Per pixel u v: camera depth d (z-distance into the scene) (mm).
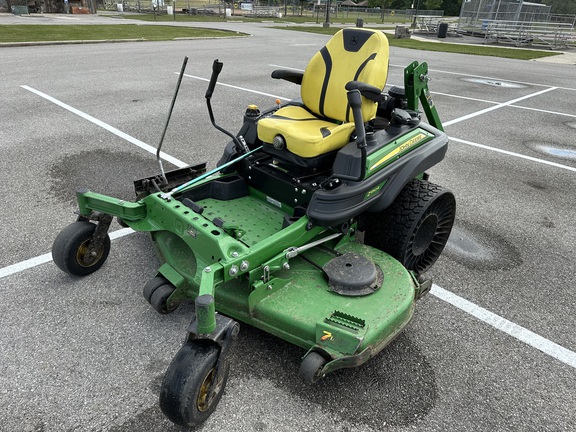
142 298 3115
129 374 2533
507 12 26266
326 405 2396
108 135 6262
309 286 2668
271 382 2514
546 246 4078
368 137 3016
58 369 2543
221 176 3422
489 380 2623
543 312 3219
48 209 4207
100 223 3141
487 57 17500
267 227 3092
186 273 2826
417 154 3207
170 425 2260
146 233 3889
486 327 3045
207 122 7031
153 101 8164
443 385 2570
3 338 2736
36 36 16625
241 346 2742
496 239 4156
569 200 5039
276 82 10359
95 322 2891
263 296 2574
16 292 3125
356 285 2598
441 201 3393
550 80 12883
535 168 5949
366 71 3352
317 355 2275
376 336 2363
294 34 23828
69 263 3115
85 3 33625
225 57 13891
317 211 2754
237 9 50312
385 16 58250
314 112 3734
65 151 5613
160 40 17688
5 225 3914
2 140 5895
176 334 2820
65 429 2215
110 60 12336
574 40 25672
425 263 3611
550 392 2566
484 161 6129
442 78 12273
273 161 3434
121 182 4820
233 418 2301
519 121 8219
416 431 2283
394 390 2514
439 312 3166
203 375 2051
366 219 3303
